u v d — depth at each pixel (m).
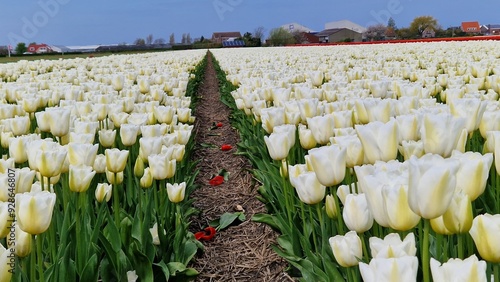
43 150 2.43
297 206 3.40
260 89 5.39
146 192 3.58
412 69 8.54
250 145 6.04
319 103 4.21
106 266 2.81
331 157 2.17
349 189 2.43
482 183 1.68
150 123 4.70
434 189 1.45
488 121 2.82
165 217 3.64
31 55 47.62
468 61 9.77
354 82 6.04
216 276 3.92
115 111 4.44
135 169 3.22
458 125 2.04
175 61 16.22
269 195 4.25
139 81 6.62
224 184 6.23
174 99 6.00
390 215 1.60
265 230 4.59
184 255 3.60
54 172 2.42
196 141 8.50
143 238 3.08
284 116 3.77
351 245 1.95
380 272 1.30
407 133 2.49
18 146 2.86
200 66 21.34
